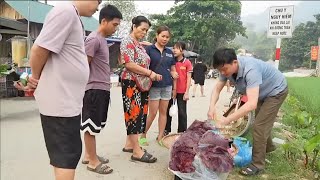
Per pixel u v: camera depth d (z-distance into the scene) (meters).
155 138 5.38
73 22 2.29
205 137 3.16
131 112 4.11
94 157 3.86
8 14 14.68
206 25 30.86
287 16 6.69
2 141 5.05
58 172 2.40
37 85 2.37
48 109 2.35
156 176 3.78
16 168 3.95
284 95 3.83
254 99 3.36
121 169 3.97
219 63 3.42
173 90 5.20
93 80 3.60
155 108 4.76
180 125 5.36
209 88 16.27
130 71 3.99
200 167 3.01
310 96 7.77
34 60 2.26
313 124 6.17
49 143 2.42
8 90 9.84
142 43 4.78
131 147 4.62
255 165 3.85
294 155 4.39
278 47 6.92
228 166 3.02
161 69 4.63
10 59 10.09
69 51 2.34
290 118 6.61
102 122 3.83
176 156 3.11
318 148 4.03
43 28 2.26
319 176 3.82
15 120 6.60
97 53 3.60
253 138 3.87
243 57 3.65
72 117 2.39
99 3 2.52
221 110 6.20
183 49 5.19
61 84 2.34
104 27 3.63
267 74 3.75
